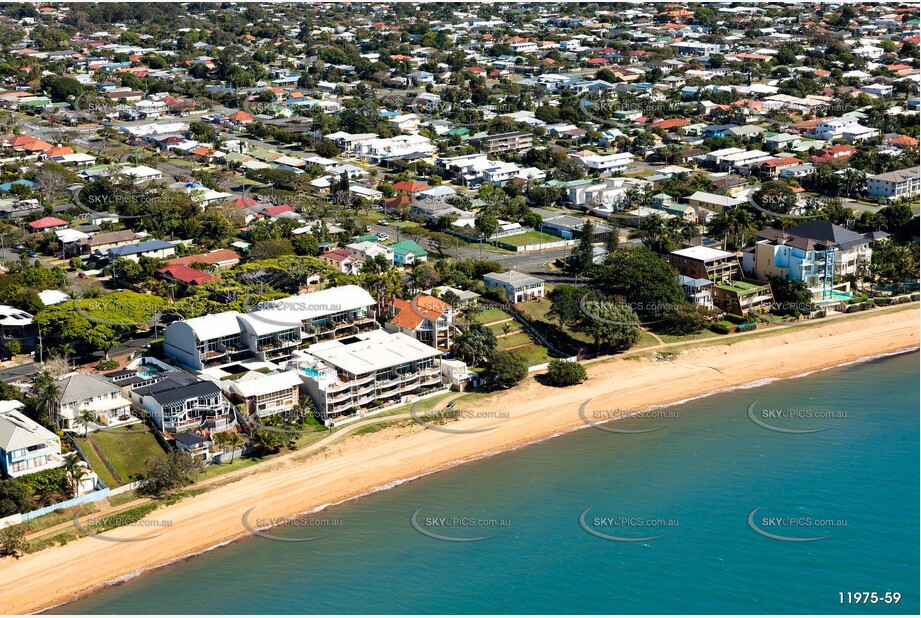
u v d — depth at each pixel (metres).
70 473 154.12
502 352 197.38
